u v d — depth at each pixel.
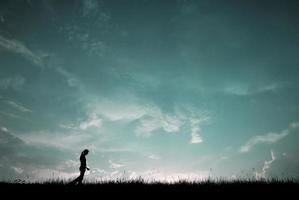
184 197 10.21
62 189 11.38
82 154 12.55
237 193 10.45
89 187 11.69
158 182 12.45
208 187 11.40
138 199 10.05
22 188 11.45
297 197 9.81
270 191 10.50
